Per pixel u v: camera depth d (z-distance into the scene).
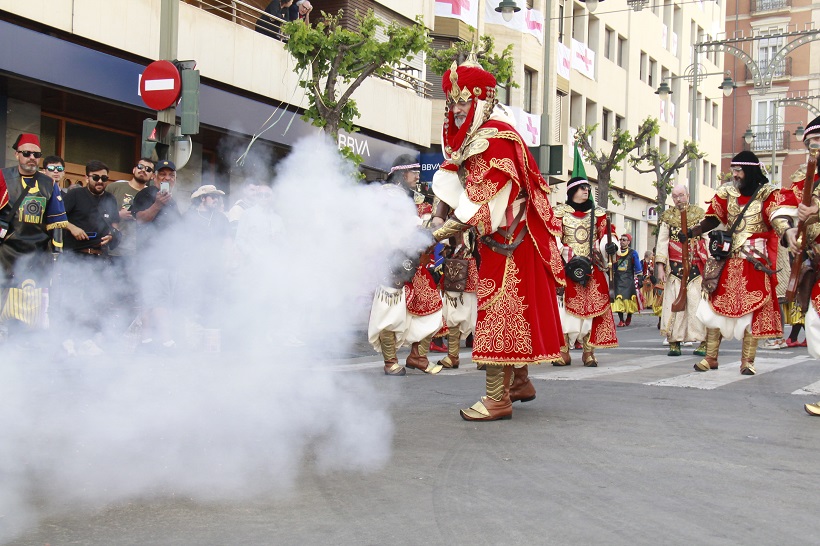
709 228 8.84
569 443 4.96
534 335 5.63
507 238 5.63
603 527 3.44
